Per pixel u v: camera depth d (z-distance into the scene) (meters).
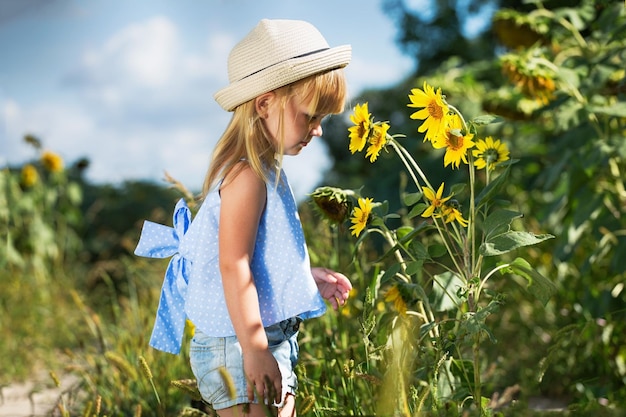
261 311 2.01
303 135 2.04
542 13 3.51
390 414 1.93
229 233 1.95
